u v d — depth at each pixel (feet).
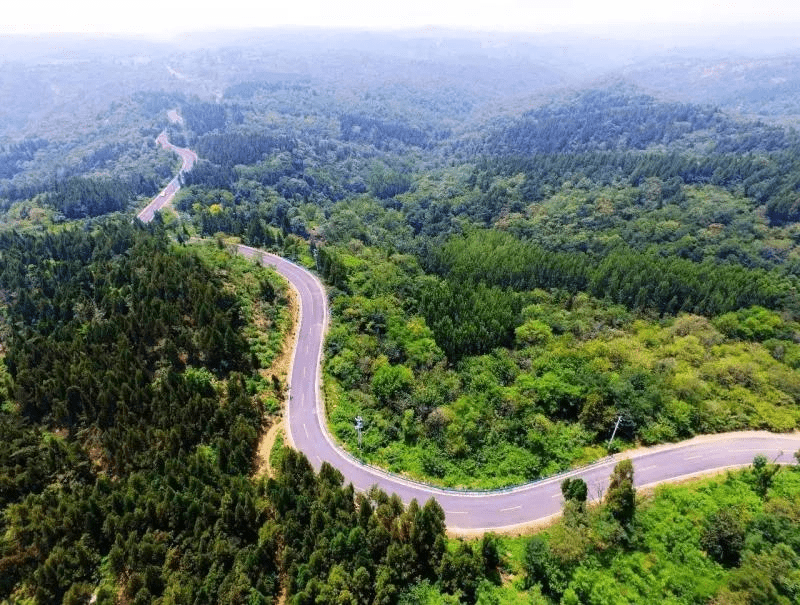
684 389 279.90
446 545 184.75
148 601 160.97
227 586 160.66
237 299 330.54
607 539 192.85
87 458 215.92
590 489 228.63
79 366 247.29
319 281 412.98
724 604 169.07
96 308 310.65
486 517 213.05
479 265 495.00
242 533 181.27
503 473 237.04
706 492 221.25
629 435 261.03
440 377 294.46
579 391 275.18
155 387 247.91
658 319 411.34
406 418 258.57
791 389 291.38
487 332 347.15
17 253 390.83
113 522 179.63
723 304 407.44
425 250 609.01
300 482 198.08
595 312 409.28
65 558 171.83
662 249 550.36
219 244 454.40
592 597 173.78
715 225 582.76
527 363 313.32
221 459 215.72
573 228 646.74
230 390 253.03
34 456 211.61
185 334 279.69
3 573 172.24
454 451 241.55
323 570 165.99
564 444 251.80
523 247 545.44
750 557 184.96
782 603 165.58
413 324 346.13
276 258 464.24
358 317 350.23
